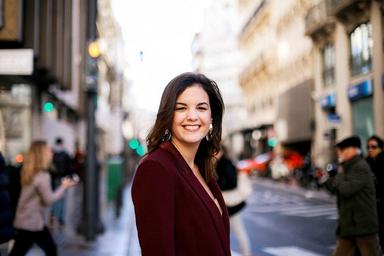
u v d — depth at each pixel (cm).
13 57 1220
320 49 2881
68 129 3244
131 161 3309
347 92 2423
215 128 253
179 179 210
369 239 551
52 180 1166
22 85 2038
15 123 2042
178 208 208
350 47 2423
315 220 1388
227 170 712
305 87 3158
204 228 209
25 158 593
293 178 3000
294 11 3569
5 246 862
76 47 3178
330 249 955
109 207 1666
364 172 549
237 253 928
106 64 5341
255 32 4978
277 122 3969
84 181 1019
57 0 1756
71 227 1159
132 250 910
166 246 197
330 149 2698
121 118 4931
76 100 3309
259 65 4575
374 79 2130
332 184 589
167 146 222
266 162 3644
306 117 3161
